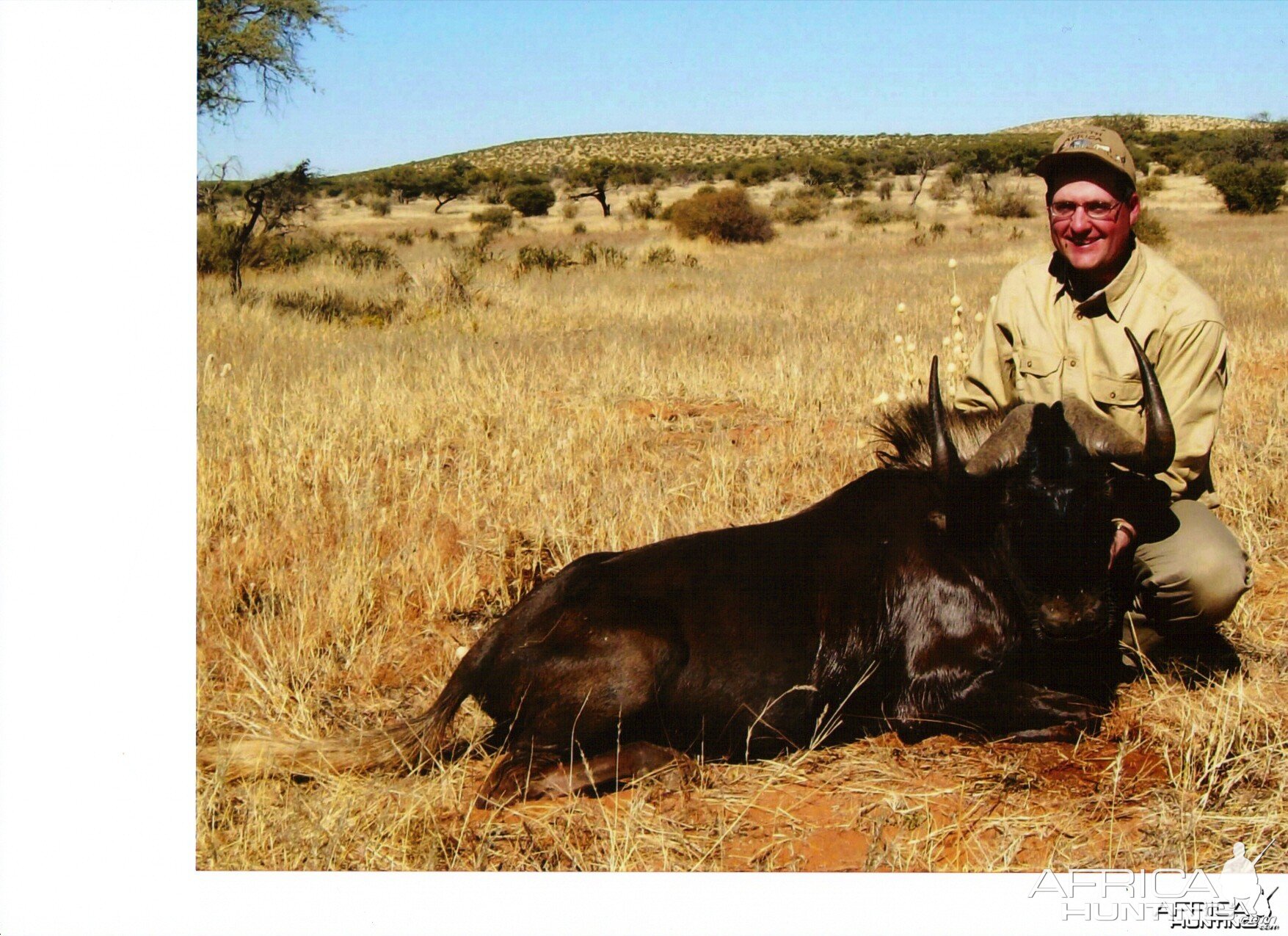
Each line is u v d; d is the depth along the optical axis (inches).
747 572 170.6
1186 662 186.7
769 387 407.5
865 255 1285.7
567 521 258.4
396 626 216.4
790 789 160.1
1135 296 177.8
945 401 232.5
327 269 999.0
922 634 170.6
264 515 265.1
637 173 3698.3
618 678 161.0
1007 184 2699.3
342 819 148.3
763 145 6678.2
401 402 380.5
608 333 578.2
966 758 165.5
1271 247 1068.5
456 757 173.5
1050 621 155.8
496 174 3469.5
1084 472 154.8
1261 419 334.0
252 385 403.9
